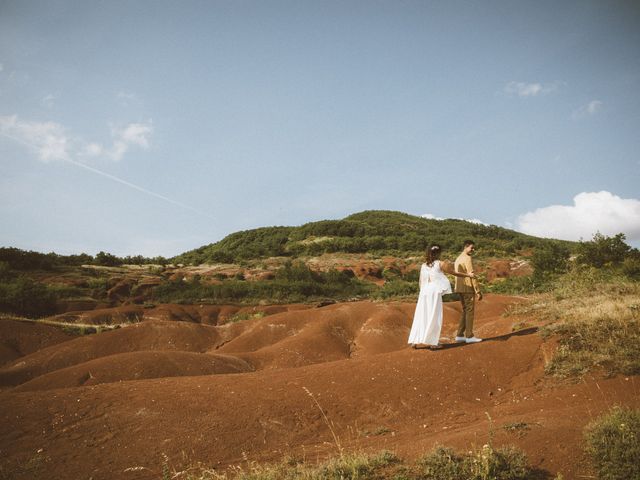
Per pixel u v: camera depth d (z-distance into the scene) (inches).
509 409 238.1
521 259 2431.1
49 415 247.6
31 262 1982.0
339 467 168.7
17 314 1275.8
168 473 200.7
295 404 270.5
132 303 1626.5
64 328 956.6
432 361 305.4
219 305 1498.5
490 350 305.3
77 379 450.9
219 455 218.8
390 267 2514.8
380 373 301.4
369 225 4148.6
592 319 312.7
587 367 263.9
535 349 296.2
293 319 888.3
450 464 156.4
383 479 157.4
